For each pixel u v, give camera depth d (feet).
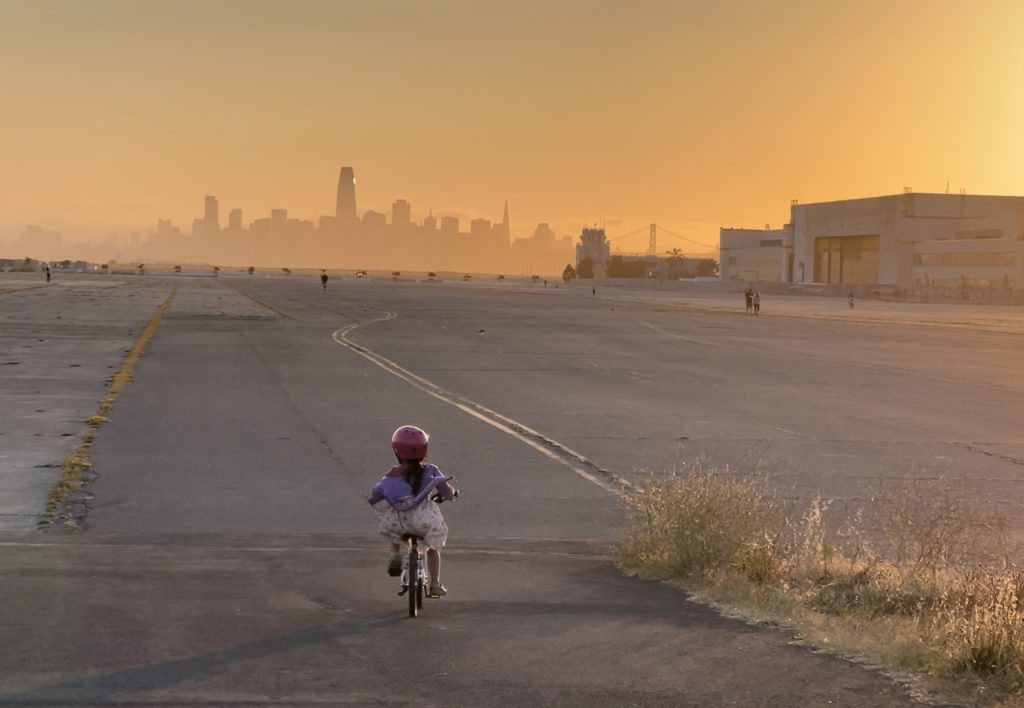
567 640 25.98
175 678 22.02
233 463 60.85
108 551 37.27
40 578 31.60
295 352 137.18
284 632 25.93
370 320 219.00
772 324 236.43
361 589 31.30
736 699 21.62
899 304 424.05
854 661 24.59
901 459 67.87
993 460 68.23
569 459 65.41
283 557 36.86
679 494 38.60
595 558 39.29
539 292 515.50
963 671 23.63
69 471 56.29
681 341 175.52
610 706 21.02
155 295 324.80
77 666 22.65
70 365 112.68
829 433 78.23
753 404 94.58
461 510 50.93
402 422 78.89
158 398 88.63
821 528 46.98
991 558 39.06
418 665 23.43
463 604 29.94
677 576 35.47
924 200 574.97
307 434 72.08
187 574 32.91
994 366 136.87
